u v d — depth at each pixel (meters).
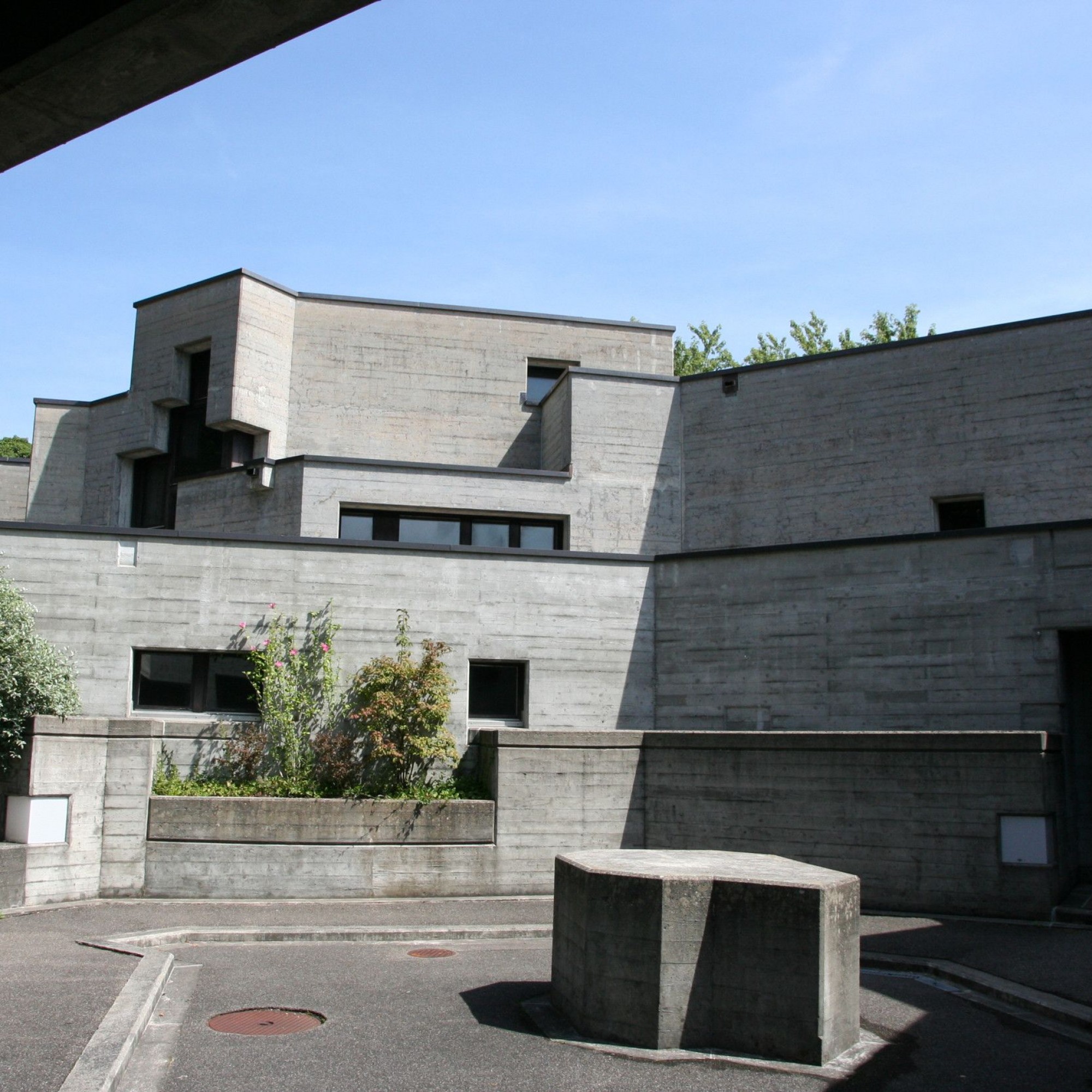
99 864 14.34
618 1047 8.24
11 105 5.05
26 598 16.17
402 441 25.47
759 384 22.25
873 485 21.00
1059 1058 8.20
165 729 15.88
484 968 10.94
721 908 8.34
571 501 22.05
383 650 17.14
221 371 24.30
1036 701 15.45
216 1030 8.44
